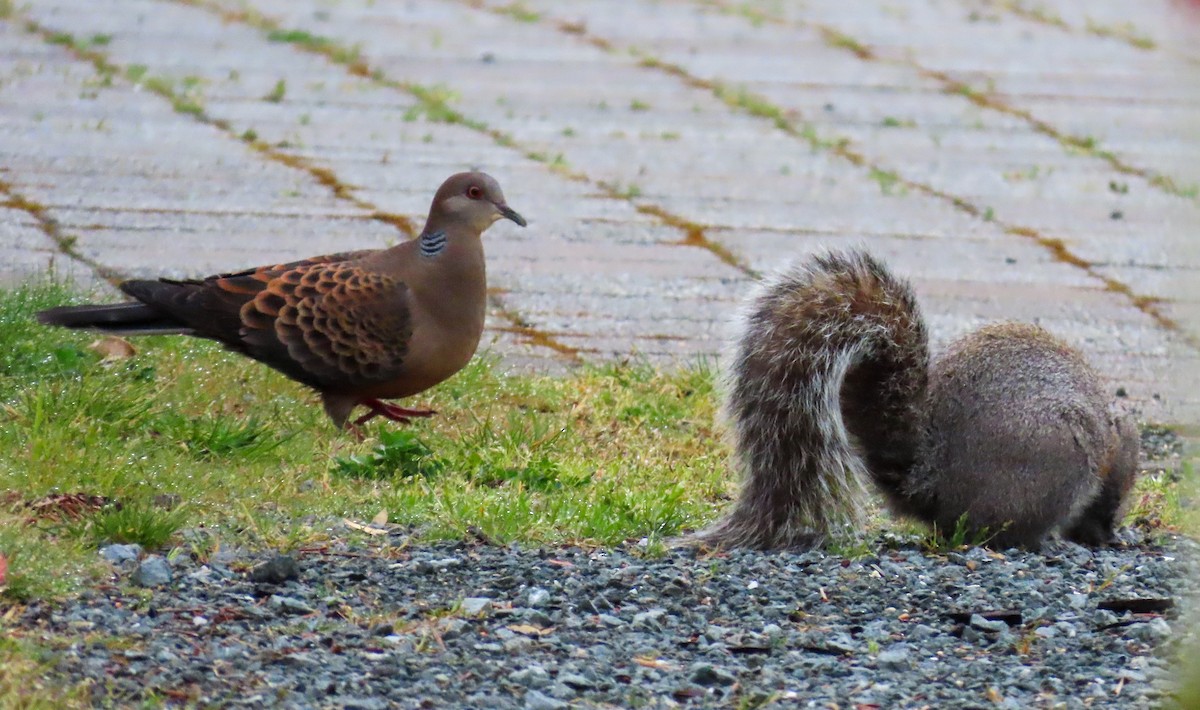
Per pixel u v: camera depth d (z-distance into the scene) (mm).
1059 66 33188
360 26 33656
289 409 13211
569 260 19656
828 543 10797
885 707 7727
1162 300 19328
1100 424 11211
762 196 23047
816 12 38188
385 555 9914
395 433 12266
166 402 12789
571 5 37625
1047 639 8852
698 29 35531
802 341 10711
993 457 11016
